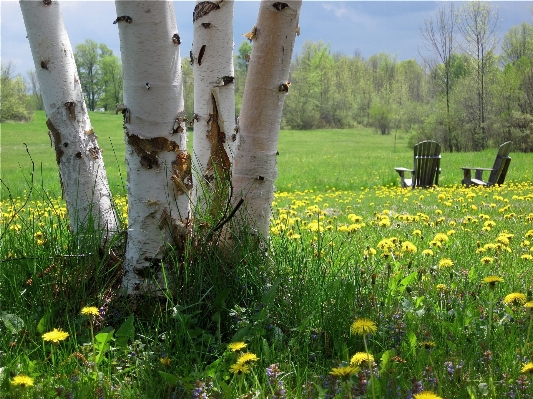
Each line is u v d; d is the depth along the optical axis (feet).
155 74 11.33
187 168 12.16
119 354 9.91
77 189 13.33
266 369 8.63
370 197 42.45
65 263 12.25
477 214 28.27
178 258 12.18
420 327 10.82
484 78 145.07
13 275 11.98
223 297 11.28
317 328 10.65
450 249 17.58
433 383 8.43
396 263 14.24
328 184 59.88
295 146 182.19
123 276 12.20
